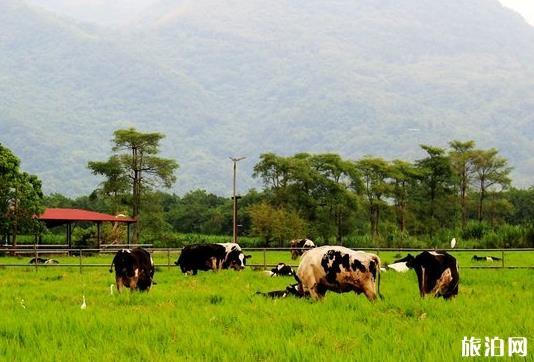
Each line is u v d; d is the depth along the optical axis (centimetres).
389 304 1906
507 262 4441
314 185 9706
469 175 12188
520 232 6550
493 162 12112
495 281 2861
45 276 3391
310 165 9981
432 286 2102
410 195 11294
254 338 1448
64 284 2870
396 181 10912
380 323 1630
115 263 2416
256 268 3912
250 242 8906
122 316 1748
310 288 2094
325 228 9381
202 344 1386
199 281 2995
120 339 1450
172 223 13362
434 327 1542
